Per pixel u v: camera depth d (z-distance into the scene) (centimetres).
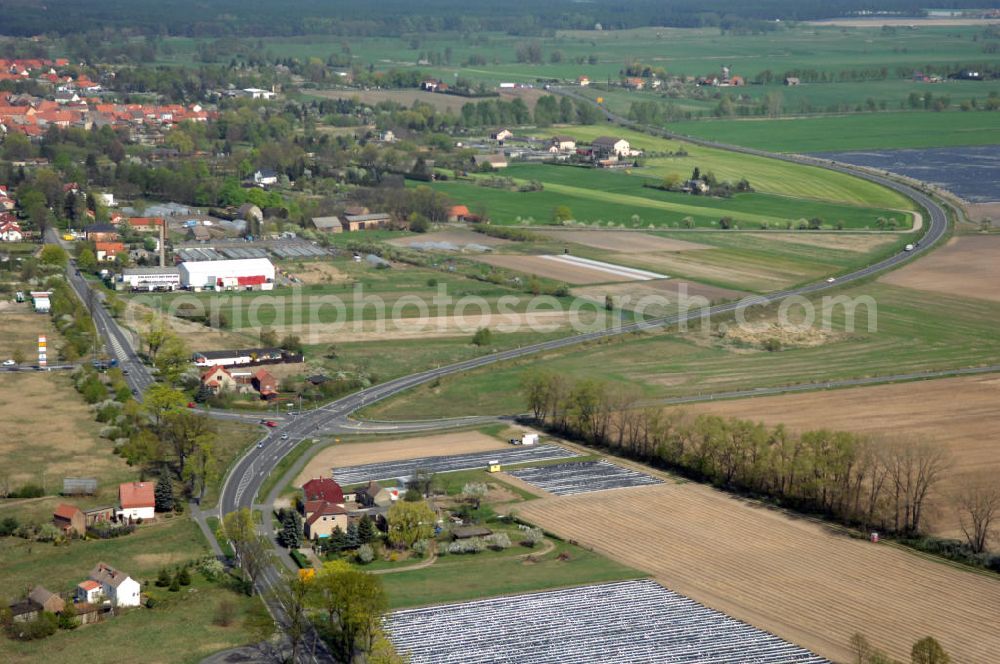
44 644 17775
